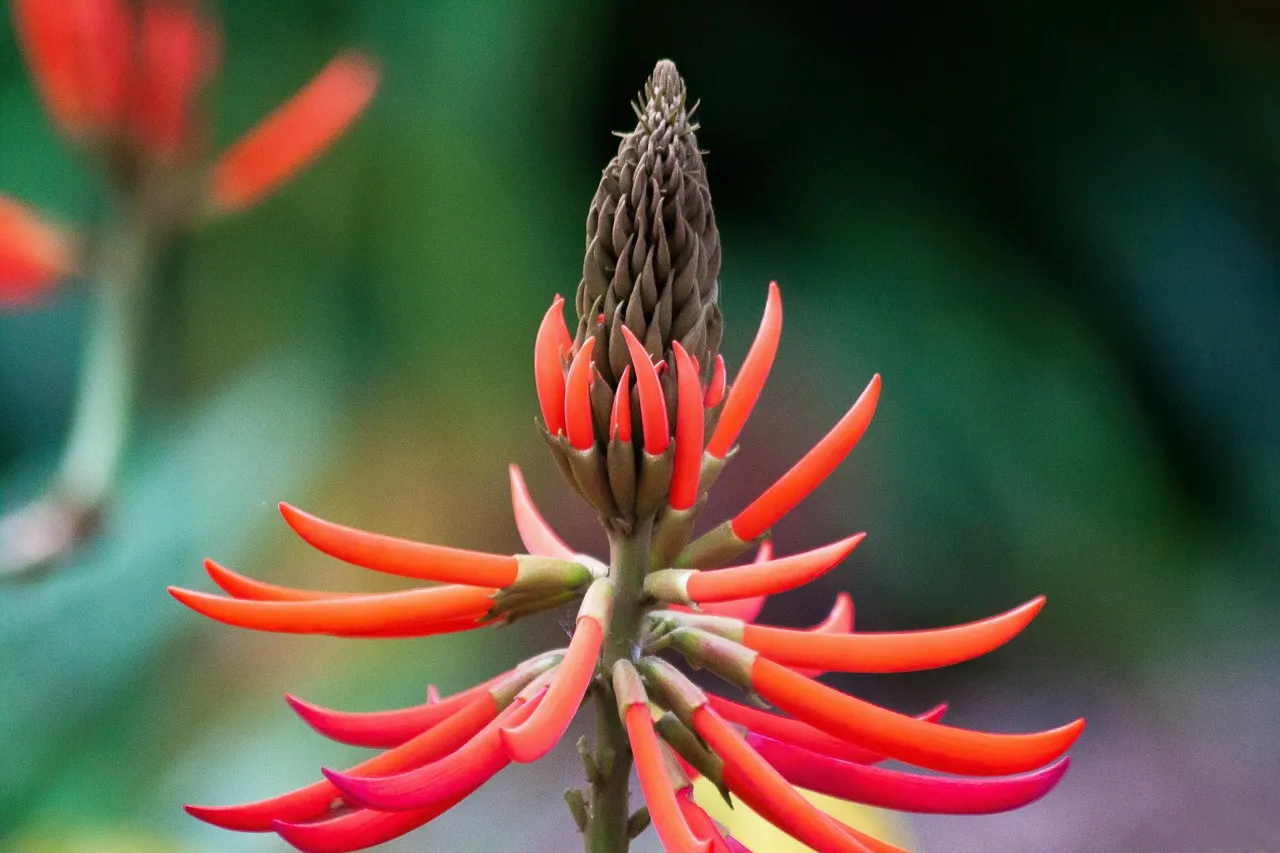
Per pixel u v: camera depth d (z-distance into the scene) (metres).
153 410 1.90
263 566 1.74
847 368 2.59
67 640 1.51
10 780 1.43
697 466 0.80
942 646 0.79
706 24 2.74
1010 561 2.52
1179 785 2.07
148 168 1.15
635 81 2.69
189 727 1.56
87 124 1.14
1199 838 1.96
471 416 2.22
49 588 1.52
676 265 0.81
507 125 2.28
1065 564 2.52
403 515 2.13
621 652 0.81
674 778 0.80
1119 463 2.62
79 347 2.20
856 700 0.79
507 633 2.09
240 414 1.79
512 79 2.26
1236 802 2.03
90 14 1.09
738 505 2.48
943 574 2.51
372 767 0.80
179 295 1.96
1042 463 2.58
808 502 2.50
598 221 0.81
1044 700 2.36
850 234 2.74
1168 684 2.38
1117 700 2.35
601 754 0.81
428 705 0.82
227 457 1.73
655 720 0.81
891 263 2.71
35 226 1.18
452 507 2.20
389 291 2.17
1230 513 2.74
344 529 0.79
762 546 0.86
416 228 2.18
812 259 2.73
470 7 2.21
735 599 0.80
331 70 1.18
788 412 2.56
